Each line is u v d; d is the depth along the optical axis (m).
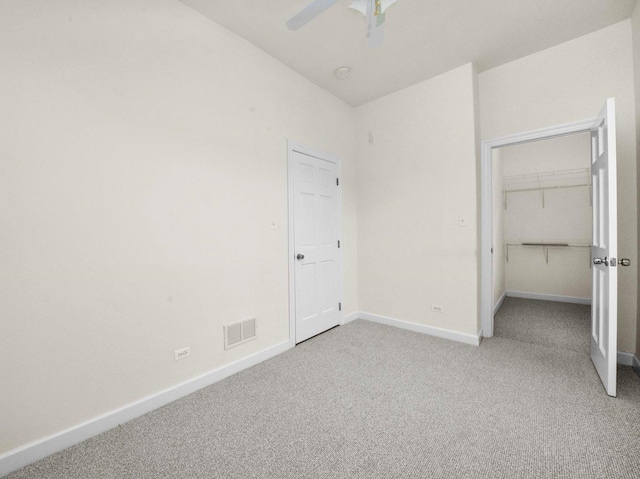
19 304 1.33
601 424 1.55
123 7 1.66
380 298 3.37
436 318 2.94
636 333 2.21
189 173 1.96
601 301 2.05
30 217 1.36
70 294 1.47
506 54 2.56
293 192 2.73
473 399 1.82
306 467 1.31
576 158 4.21
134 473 1.29
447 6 1.99
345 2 1.92
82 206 1.51
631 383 1.96
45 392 1.40
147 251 1.75
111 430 1.58
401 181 3.15
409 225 3.10
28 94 1.35
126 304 1.67
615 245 1.77
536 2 1.98
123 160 1.65
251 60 2.36
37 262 1.38
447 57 2.58
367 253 3.47
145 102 1.75
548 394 1.85
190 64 1.96
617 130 2.25
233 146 2.23
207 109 2.06
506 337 2.89
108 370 1.60
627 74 2.20
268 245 2.49
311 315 2.94
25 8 1.34
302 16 1.68
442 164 2.85
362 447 1.43
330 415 1.68
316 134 3.00
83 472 1.30
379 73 2.81
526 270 4.62
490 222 2.85
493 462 1.31
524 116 2.63
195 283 1.99
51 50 1.41
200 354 2.02
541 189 4.45
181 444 1.47
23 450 1.33
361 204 3.51
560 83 2.46
